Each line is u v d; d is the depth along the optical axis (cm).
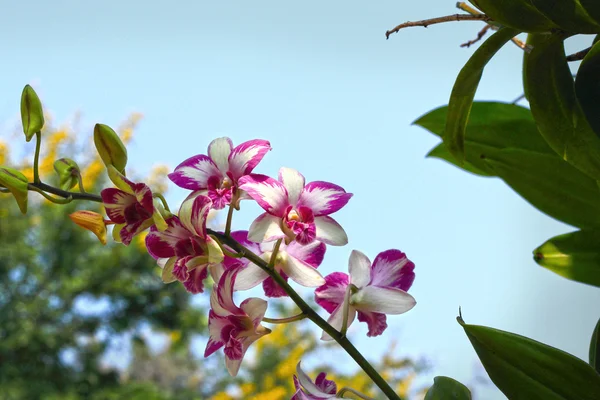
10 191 77
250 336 77
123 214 77
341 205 79
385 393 74
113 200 77
